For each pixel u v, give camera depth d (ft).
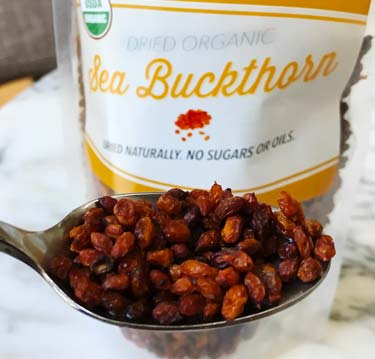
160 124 0.53
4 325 0.45
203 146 0.53
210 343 0.41
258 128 0.52
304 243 0.42
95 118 0.57
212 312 0.39
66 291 0.42
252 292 0.39
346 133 0.55
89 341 0.44
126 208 0.43
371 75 0.52
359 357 0.42
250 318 0.39
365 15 0.51
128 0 0.49
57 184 0.69
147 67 0.51
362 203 0.62
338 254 0.49
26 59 1.44
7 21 1.42
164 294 0.40
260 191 0.55
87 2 0.52
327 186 0.56
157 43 0.50
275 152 0.54
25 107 0.92
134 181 0.55
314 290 0.44
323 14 0.49
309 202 0.57
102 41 0.53
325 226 0.54
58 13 0.59
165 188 0.55
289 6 0.48
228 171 0.54
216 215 0.44
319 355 0.42
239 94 0.51
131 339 0.41
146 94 0.52
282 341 0.43
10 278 0.51
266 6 0.48
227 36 0.49
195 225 0.44
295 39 0.49
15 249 0.44
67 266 0.42
